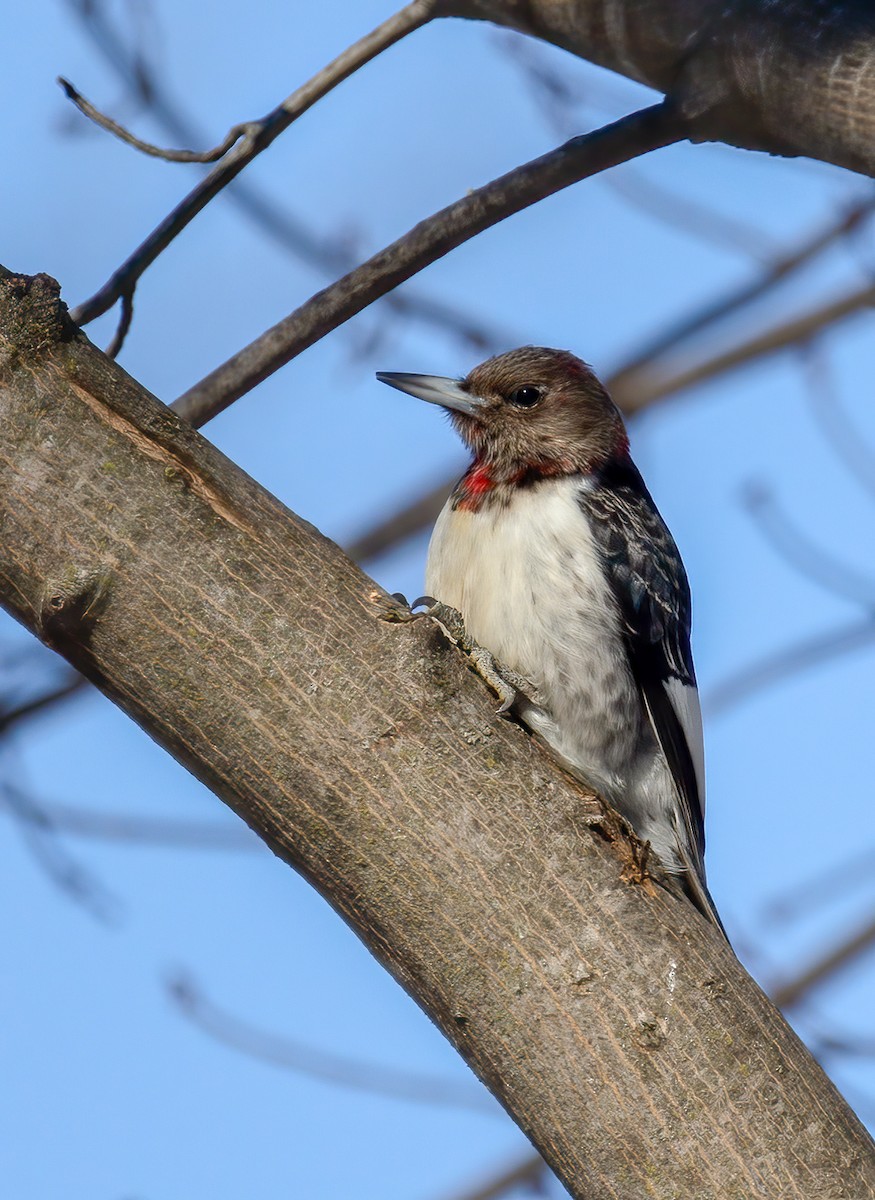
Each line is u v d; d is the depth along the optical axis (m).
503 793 6.15
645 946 6.00
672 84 7.06
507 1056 5.92
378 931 6.13
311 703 6.09
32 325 6.15
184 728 6.12
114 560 6.04
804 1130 5.77
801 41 6.27
